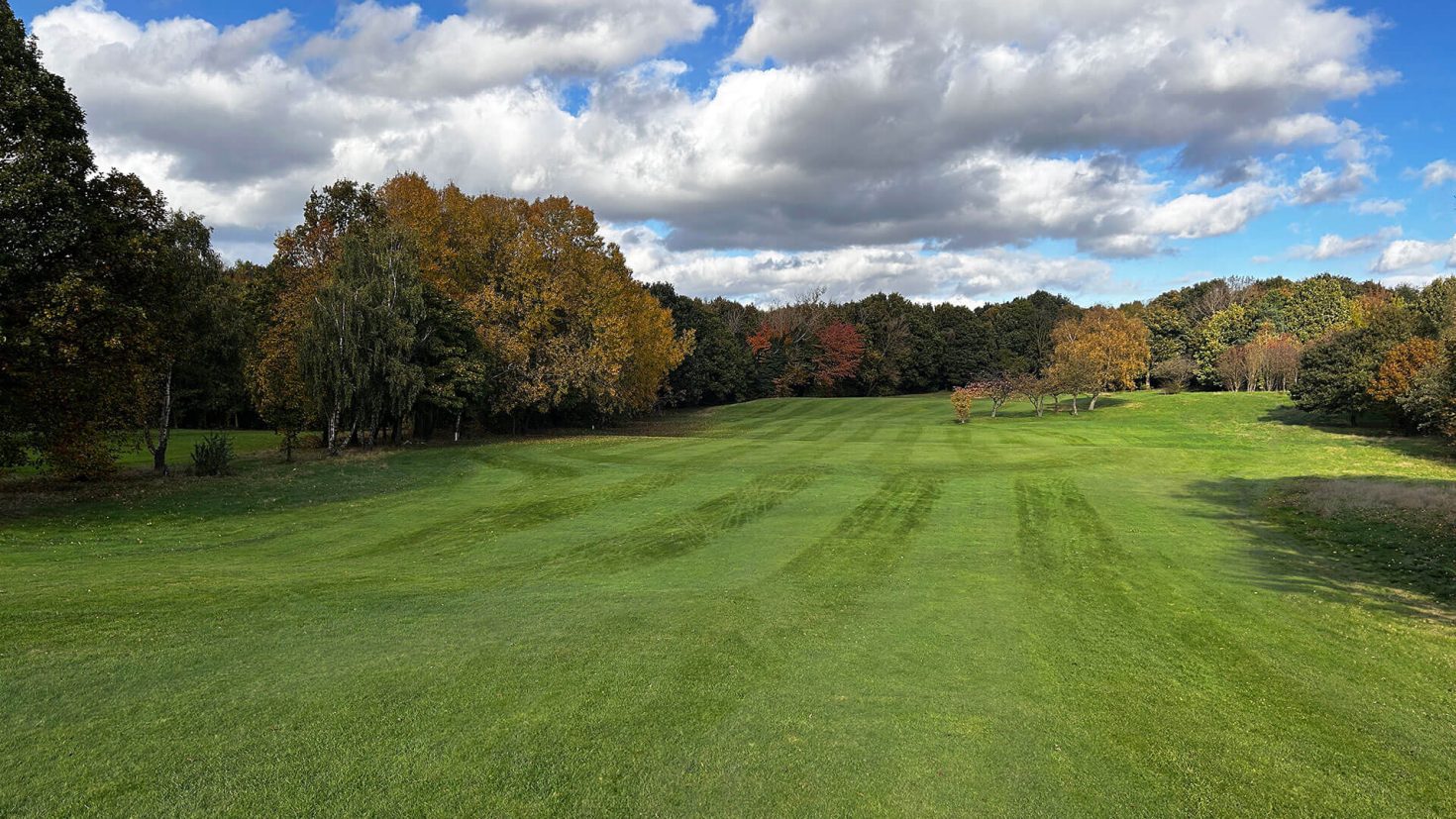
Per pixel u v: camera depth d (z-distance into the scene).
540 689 6.83
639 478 25.78
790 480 25.39
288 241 42.62
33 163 17.72
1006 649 8.77
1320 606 11.47
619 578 12.63
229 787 4.99
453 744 5.70
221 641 7.90
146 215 23.05
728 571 13.21
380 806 4.84
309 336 33.28
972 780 5.50
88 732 5.68
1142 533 17.55
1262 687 7.82
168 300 22.81
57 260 18.61
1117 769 5.79
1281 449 39.88
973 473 27.52
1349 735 6.67
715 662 7.79
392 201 44.56
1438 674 8.48
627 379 54.28
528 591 11.20
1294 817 5.22
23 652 7.25
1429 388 37.97
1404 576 13.53
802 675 7.54
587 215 51.03
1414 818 5.27
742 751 5.80
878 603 10.84
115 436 25.83
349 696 6.52
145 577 11.22
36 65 19.67
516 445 38.72
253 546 16.02
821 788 5.29
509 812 4.83
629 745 5.81
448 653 7.78
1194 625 10.17
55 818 4.58
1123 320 82.69
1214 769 5.87
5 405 19.17
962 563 14.16
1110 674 8.02
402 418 41.12
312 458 32.84
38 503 19.69
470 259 46.56
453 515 19.73
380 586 11.12
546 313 46.38
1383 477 28.11
